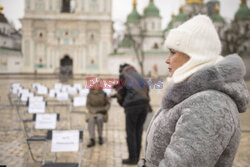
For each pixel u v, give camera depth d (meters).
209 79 1.08
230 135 1.05
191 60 1.17
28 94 7.84
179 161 1.00
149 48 52.69
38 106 6.12
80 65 47.09
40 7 46.12
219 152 1.03
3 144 5.51
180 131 1.05
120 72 4.44
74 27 47.06
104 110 6.00
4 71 25.66
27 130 6.66
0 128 6.75
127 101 4.26
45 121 4.91
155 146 1.25
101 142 5.92
